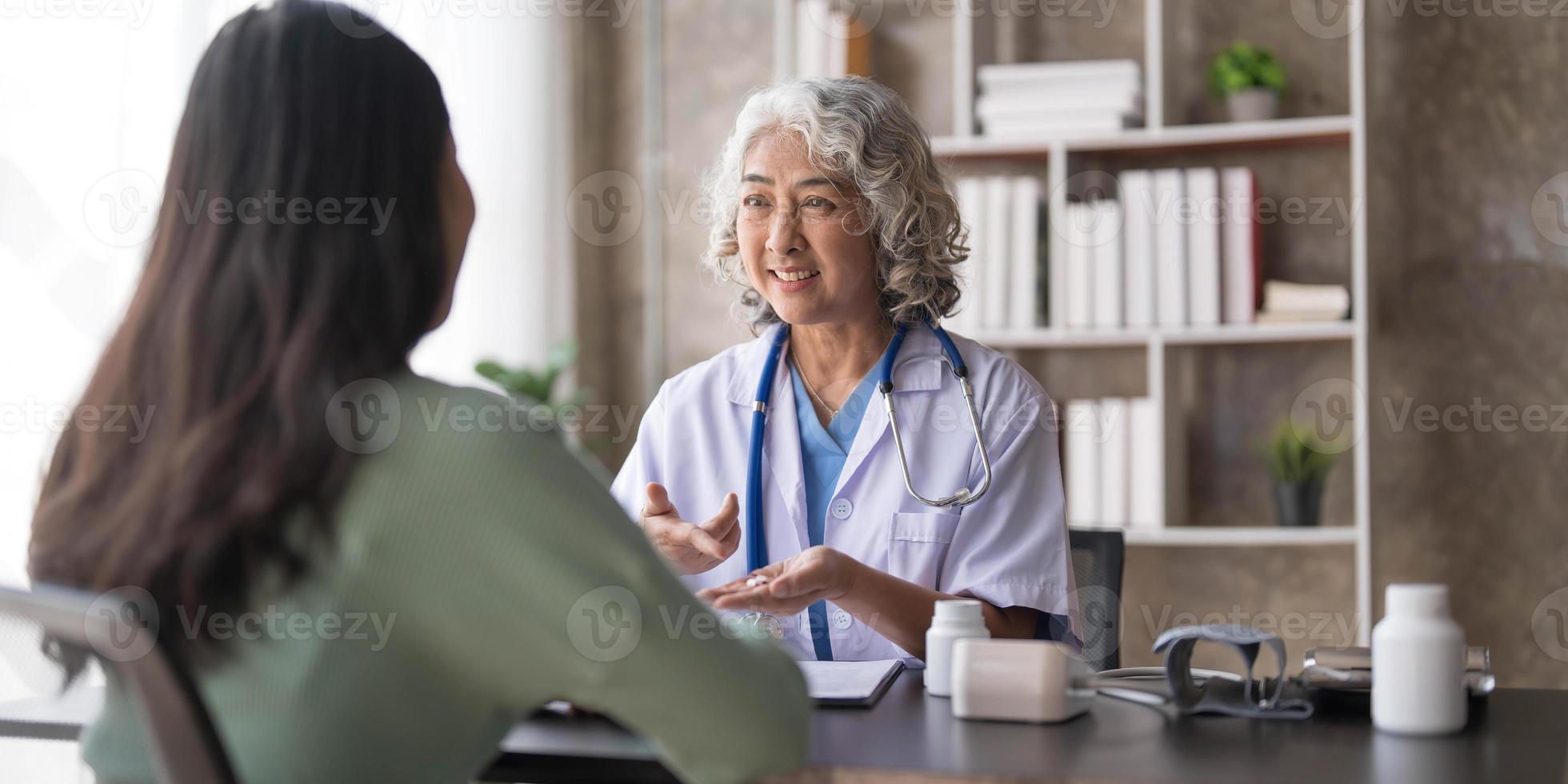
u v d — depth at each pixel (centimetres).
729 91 335
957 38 285
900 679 127
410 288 81
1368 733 101
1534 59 276
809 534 161
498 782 96
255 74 80
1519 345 277
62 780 158
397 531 76
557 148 324
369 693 76
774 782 92
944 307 169
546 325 317
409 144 82
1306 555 289
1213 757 94
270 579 75
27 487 187
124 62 206
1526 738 99
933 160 167
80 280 196
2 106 187
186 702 69
